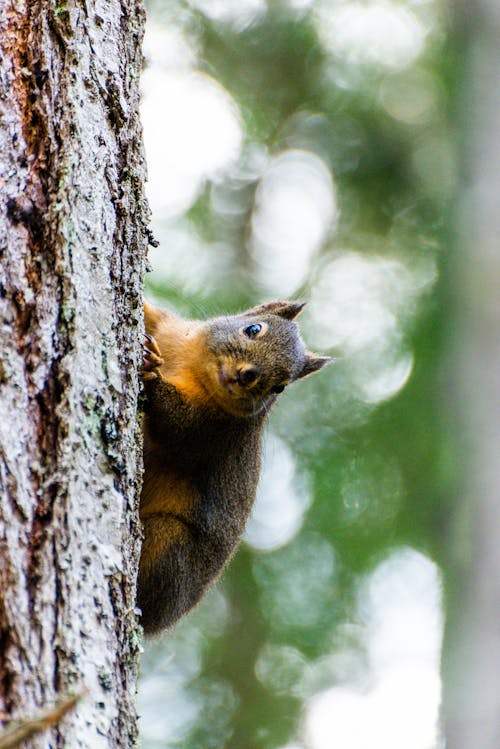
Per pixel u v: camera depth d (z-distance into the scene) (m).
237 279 15.01
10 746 4.12
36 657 4.63
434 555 13.64
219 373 8.23
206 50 16.14
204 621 14.06
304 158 16.31
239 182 15.83
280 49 16.27
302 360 9.16
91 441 5.25
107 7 6.16
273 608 13.76
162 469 8.27
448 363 13.77
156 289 13.45
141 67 6.55
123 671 5.12
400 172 16.53
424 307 14.75
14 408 5.01
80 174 5.64
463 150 14.51
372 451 14.05
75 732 4.62
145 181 6.37
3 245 5.29
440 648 12.62
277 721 13.27
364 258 15.76
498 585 11.94
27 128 5.59
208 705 13.48
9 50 5.68
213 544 8.54
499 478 12.50
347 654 13.51
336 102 16.48
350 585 13.70
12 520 4.79
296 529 13.91
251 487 8.93
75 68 5.82
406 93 16.66
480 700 11.33
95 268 5.57
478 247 13.81
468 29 15.19
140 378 6.76
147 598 8.16
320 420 14.19
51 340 5.25
